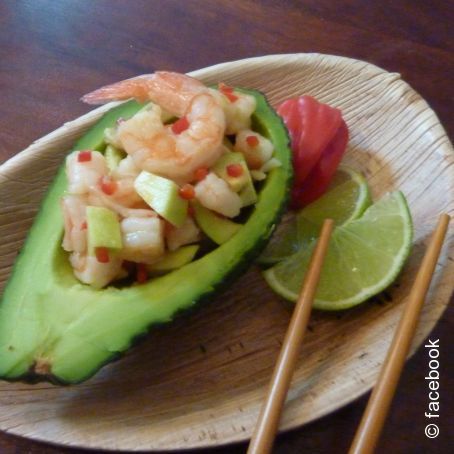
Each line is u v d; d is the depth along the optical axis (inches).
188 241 9.5
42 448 9.3
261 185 10.1
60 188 10.0
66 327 8.7
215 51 13.5
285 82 12.2
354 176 11.3
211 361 9.9
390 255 9.9
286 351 8.9
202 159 9.3
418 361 9.8
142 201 9.3
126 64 13.4
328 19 13.7
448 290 9.4
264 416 8.4
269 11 13.9
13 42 13.8
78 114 12.8
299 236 11.0
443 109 12.4
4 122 12.7
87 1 14.3
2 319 8.9
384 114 11.6
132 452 8.7
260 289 10.6
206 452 9.0
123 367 9.9
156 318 8.8
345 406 8.8
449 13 13.7
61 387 9.6
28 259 9.4
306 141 10.9
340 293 9.9
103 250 8.9
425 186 10.7
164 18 14.0
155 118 9.5
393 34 13.5
